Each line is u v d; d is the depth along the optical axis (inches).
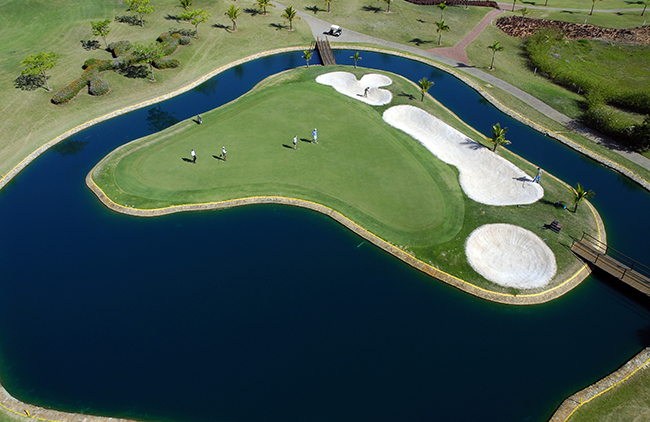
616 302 1877.5
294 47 4047.7
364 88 3341.5
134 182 2437.3
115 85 3297.2
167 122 3014.3
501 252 2075.5
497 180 2470.5
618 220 2274.9
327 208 2267.5
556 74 3526.1
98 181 2458.2
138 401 1514.5
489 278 1942.7
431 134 2849.4
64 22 4109.3
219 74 3644.2
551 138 2886.3
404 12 4768.7
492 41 4227.4
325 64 3708.2
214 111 3041.3
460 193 2364.7
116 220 2258.9
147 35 3996.1
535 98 3292.3
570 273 1953.7
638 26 4571.9
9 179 2527.1
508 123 3051.2
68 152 2758.4
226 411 1482.5
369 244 2108.8
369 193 2353.6
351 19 4596.5
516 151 2773.1
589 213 2256.4
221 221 2240.4
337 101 3137.3
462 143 2719.0
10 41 3799.2
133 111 3132.4
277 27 4340.6
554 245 2057.1
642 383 1560.0
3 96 3065.9
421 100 3169.3
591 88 3265.3
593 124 2928.2
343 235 2159.2
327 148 2672.2
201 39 4028.1
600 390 1546.5
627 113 3065.9
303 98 3169.3
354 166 2534.5
